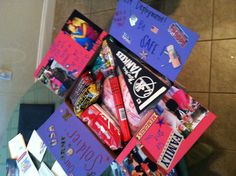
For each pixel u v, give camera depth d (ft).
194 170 3.52
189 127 1.90
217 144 3.47
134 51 2.16
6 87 4.49
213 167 3.46
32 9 4.96
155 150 2.00
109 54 2.29
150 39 2.09
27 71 4.88
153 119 2.02
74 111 2.36
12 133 3.57
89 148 2.22
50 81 2.49
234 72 3.46
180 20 3.90
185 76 3.76
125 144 2.14
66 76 2.39
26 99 3.67
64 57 2.40
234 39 3.48
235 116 3.40
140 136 2.03
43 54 5.16
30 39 4.94
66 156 2.31
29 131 3.40
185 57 1.96
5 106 4.46
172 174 2.32
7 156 3.40
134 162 2.18
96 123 2.23
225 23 3.56
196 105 1.90
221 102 3.50
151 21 2.09
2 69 4.43
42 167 2.93
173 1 3.98
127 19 2.20
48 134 2.45
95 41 2.33
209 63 3.62
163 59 2.03
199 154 3.51
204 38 3.68
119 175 2.37
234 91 3.43
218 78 3.55
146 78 2.09
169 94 1.99
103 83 2.38
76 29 2.39
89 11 4.91
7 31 4.52
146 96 2.07
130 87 2.15
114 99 2.24
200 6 3.76
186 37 1.96
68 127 2.36
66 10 5.22
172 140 1.95
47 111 3.44
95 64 2.41
